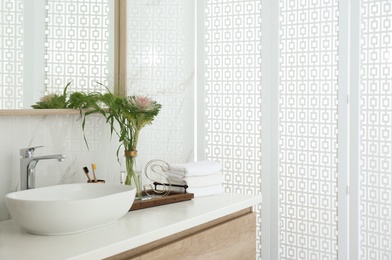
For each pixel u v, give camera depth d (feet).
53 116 8.18
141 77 9.86
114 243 6.07
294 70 10.43
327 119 10.12
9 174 7.52
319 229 10.30
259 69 10.71
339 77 9.95
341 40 9.91
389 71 9.55
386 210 9.69
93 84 8.78
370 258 9.90
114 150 9.32
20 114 7.49
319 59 10.16
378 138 9.72
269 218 10.73
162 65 10.41
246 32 10.83
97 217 6.43
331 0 10.00
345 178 9.98
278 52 10.53
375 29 9.66
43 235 6.45
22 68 7.65
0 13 7.32
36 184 7.95
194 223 7.38
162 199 8.21
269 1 10.55
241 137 10.98
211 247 7.85
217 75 11.19
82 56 8.60
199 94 11.37
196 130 11.44
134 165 8.23
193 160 11.41
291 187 10.54
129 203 6.91
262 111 10.71
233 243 8.39
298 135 10.43
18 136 7.63
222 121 11.18
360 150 9.91
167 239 7.11
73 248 5.89
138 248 6.60
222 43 11.11
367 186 9.88
